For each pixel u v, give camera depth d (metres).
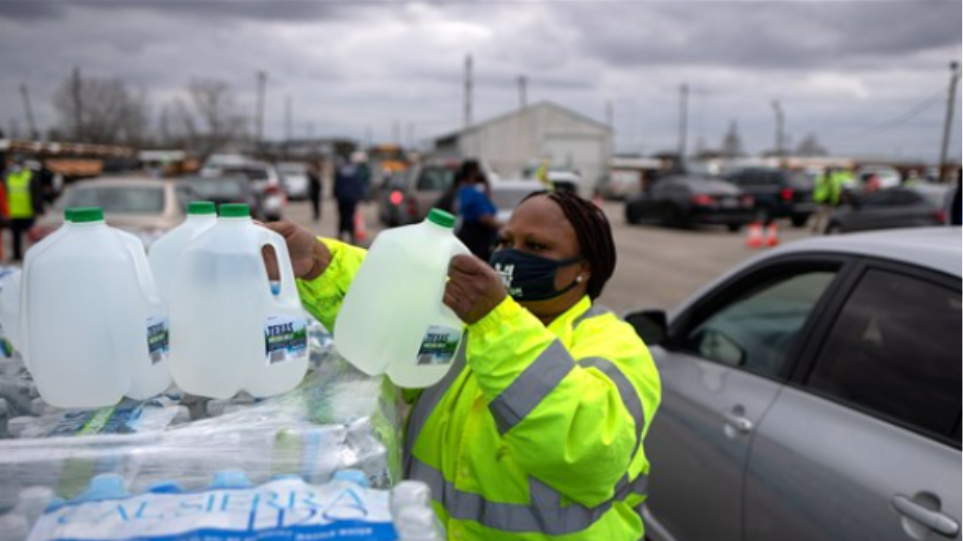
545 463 1.29
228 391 1.30
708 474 2.56
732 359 2.75
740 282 2.95
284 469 1.08
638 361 1.47
